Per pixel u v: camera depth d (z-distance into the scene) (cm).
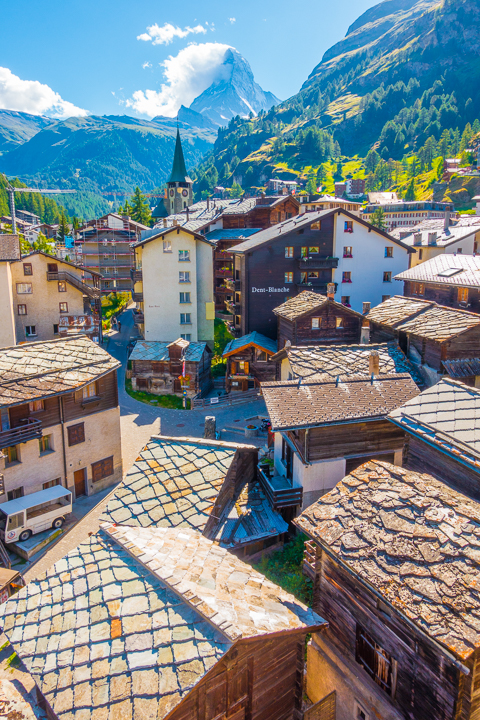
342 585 1389
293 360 2897
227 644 1043
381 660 1268
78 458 3144
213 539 2022
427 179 19888
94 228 9225
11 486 2778
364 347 3166
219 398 4978
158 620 1127
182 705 1038
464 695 1017
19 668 1330
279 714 1288
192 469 2220
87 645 1091
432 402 1900
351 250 5753
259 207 7425
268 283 5578
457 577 1089
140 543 1430
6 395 2656
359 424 2305
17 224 16012
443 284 4128
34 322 5644
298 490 2264
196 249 6134
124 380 5647
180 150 14725
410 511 1301
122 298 9225
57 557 2627
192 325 6144
